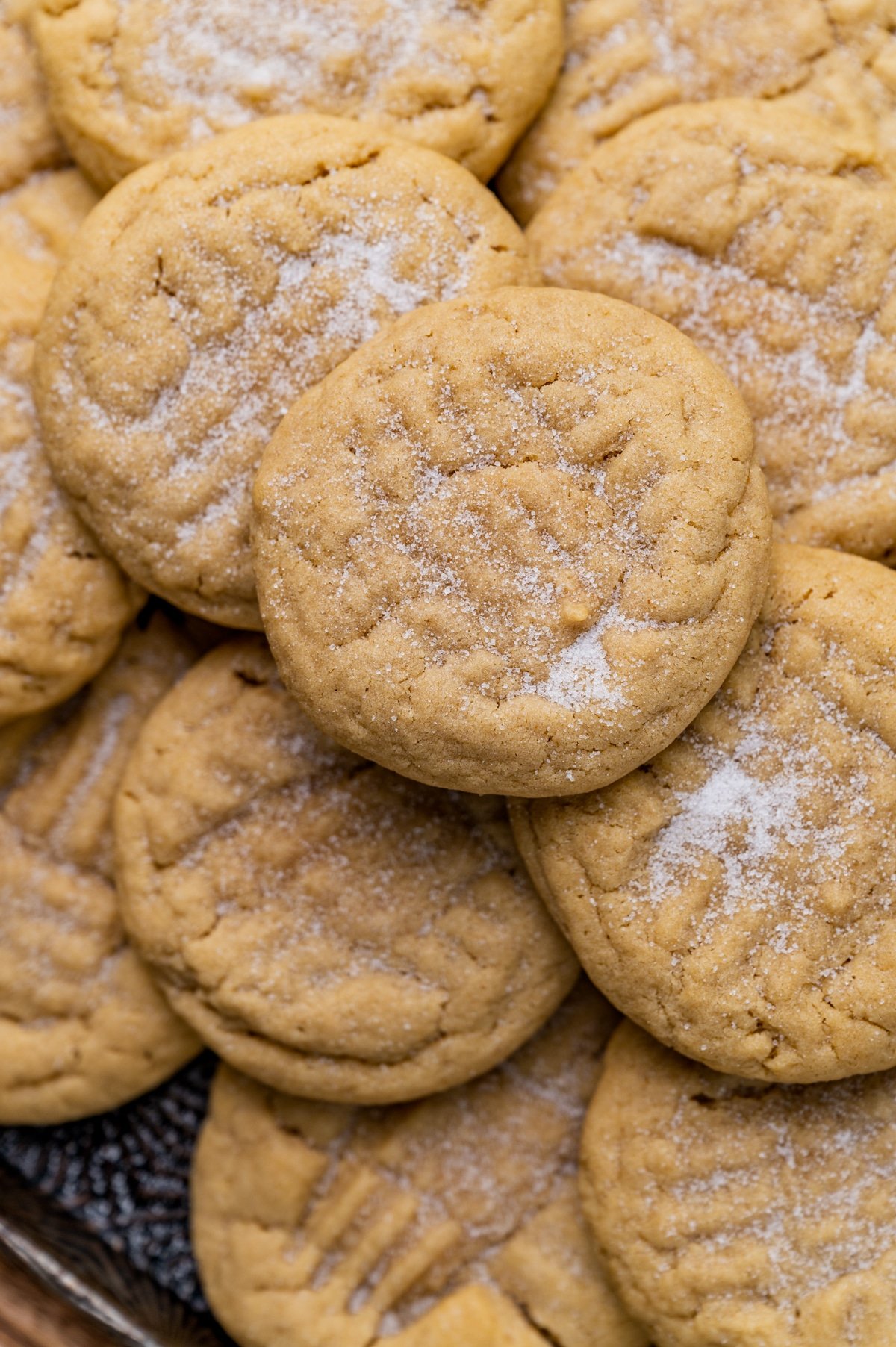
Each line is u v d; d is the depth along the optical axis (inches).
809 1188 15.5
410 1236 16.4
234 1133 16.7
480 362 15.0
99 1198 17.4
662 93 16.2
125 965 16.8
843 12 16.1
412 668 14.8
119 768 16.8
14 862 16.9
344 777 16.1
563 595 14.8
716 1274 15.5
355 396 15.0
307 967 16.0
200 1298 17.2
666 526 14.8
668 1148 15.6
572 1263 16.2
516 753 14.8
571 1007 16.7
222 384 15.5
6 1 16.6
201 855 16.1
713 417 14.9
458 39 15.9
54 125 16.5
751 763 15.2
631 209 15.8
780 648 15.2
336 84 15.9
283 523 15.1
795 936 15.1
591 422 14.9
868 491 15.6
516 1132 16.5
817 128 15.8
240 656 16.2
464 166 16.0
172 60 15.9
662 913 15.1
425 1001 15.9
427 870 16.0
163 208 15.5
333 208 15.4
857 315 15.6
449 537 14.9
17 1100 17.0
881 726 15.1
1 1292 16.9
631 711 14.7
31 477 16.1
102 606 16.2
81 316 15.6
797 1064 15.1
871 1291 15.4
